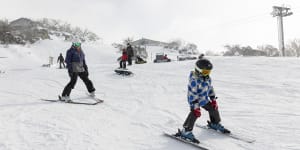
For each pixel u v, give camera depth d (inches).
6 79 537.6
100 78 530.6
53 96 356.5
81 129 211.6
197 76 184.9
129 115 259.4
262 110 271.3
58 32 2920.8
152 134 204.5
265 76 474.6
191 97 184.5
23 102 310.7
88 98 343.3
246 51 2561.5
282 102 303.4
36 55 2012.8
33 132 201.5
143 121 238.8
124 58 645.3
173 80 475.2
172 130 214.2
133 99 338.3
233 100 321.1
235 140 190.7
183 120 241.9
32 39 2362.2
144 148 177.0
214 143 185.0
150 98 343.0
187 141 184.9
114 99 339.0
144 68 669.3
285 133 202.8
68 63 314.5
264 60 666.2
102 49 2356.1
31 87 433.7
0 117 239.3
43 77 566.3
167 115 259.1
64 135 196.2
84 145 179.0
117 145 181.3
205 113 262.7
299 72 490.9
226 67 601.9
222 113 264.1
